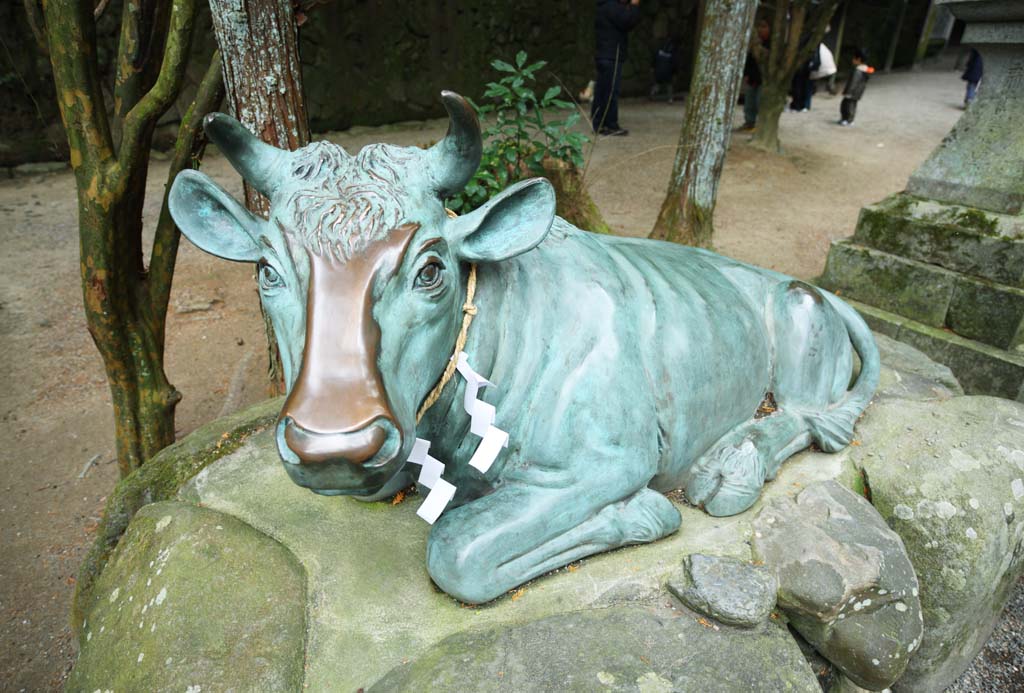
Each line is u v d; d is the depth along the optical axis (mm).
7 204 6855
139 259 2645
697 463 2096
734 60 4637
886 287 3783
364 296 1222
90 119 2287
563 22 11570
